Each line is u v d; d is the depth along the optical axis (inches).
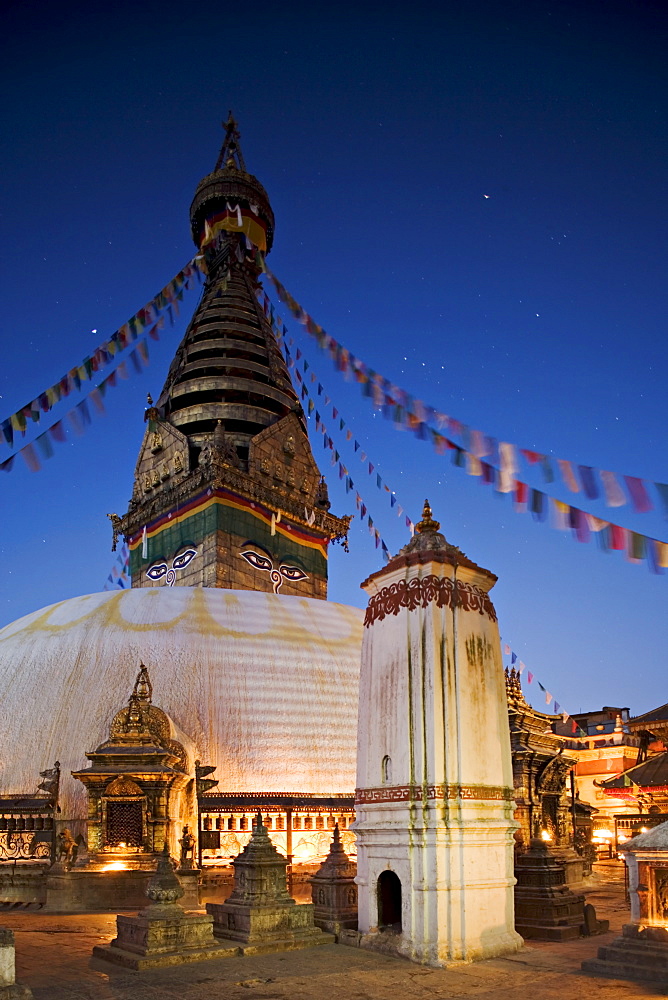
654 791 1022.4
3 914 713.0
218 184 1953.7
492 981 423.5
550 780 879.1
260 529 1696.6
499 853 505.7
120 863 765.3
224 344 1870.1
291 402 1886.1
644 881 454.6
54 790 844.6
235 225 1924.2
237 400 1824.6
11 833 854.5
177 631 1048.8
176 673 987.9
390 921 518.9
